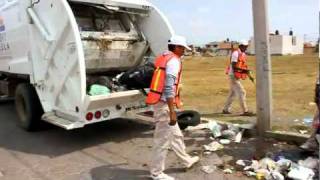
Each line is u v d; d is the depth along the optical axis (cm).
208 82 1769
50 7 723
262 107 732
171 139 567
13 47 888
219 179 553
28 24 790
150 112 792
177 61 529
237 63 940
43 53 761
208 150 673
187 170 585
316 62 3194
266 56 722
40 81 788
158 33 827
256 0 716
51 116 762
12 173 614
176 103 550
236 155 645
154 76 533
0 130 878
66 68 704
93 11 810
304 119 866
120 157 669
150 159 653
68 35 687
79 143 761
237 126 773
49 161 664
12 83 997
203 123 841
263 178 543
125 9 815
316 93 594
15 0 841
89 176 588
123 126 874
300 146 655
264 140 718
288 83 1642
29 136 823
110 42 786
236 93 951
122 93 714
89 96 672
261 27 718
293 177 526
